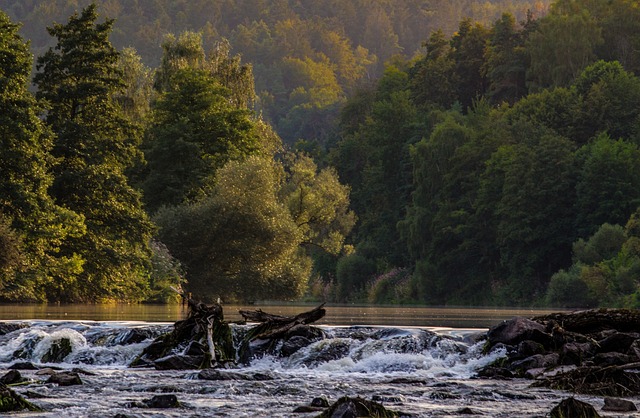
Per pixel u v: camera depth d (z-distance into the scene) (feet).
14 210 242.99
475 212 620.49
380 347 98.43
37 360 102.27
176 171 363.56
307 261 405.39
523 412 57.77
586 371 75.66
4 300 278.87
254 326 104.42
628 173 558.15
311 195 431.43
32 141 240.12
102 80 297.53
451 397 66.59
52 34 299.17
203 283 337.52
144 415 53.62
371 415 52.54
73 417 52.39
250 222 333.01
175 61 392.68
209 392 68.33
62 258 267.39
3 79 239.50
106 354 101.60
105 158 289.53
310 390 70.28
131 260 284.41
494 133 646.33
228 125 377.30
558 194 573.74
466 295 598.75
